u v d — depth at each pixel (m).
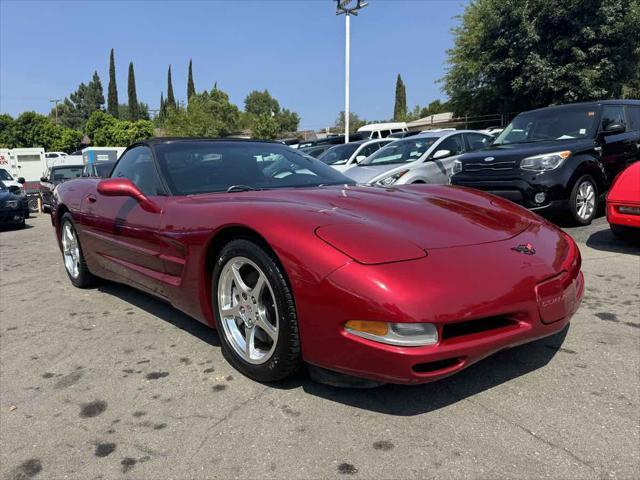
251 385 2.45
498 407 2.14
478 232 2.33
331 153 11.74
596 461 1.78
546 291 2.15
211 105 60.47
